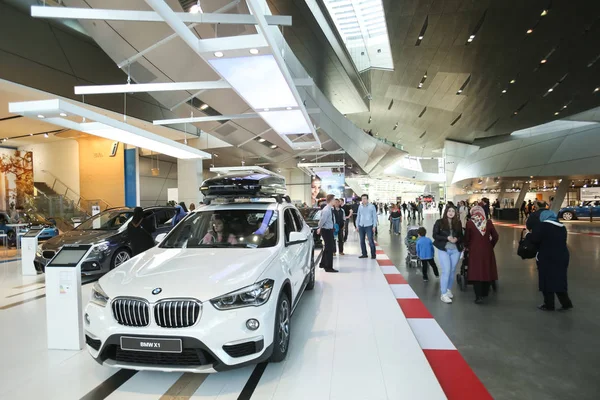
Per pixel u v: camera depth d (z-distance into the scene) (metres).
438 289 6.57
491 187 35.66
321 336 4.12
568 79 20.61
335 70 19.20
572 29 14.65
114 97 13.09
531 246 5.35
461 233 5.73
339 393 2.88
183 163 20.50
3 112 13.46
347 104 26.41
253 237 4.27
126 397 2.90
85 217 18.59
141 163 20.75
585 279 7.11
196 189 20.44
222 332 2.84
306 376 3.18
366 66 21.80
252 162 26.67
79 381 3.19
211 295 2.92
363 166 32.78
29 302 5.95
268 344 3.07
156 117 15.59
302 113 8.17
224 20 5.05
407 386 2.97
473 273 5.59
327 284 6.68
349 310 5.09
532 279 7.27
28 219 17.78
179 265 3.46
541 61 18.02
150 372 3.34
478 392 2.96
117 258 7.42
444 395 2.83
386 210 43.31
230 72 5.58
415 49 17.27
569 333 4.35
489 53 17.28
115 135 8.23
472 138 42.22
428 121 33.03
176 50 8.28
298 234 4.21
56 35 10.38
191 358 2.88
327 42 15.59
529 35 15.27
